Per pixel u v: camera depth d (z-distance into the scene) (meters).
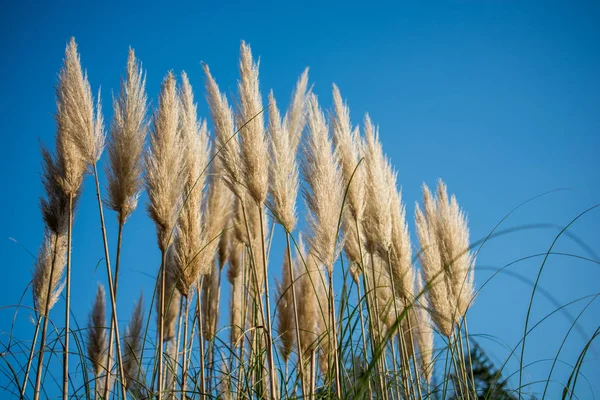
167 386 3.24
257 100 2.99
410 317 3.30
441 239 3.26
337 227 2.93
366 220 3.22
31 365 3.08
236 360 3.35
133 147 2.99
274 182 2.95
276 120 3.01
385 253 3.24
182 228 3.05
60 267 3.31
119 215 3.01
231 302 3.87
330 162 2.97
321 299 3.51
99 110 3.09
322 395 2.91
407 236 3.26
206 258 3.20
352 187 3.14
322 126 3.01
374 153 3.26
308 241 2.95
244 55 3.02
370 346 3.12
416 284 3.54
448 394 3.23
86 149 3.01
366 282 3.14
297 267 3.69
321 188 2.93
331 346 3.06
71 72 3.06
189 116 3.16
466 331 3.20
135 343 3.62
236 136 3.07
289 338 3.49
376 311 3.08
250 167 2.95
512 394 2.97
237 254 3.84
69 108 3.01
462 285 3.20
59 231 3.30
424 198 3.40
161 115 3.01
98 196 2.97
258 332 3.36
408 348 3.36
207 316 3.65
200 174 3.10
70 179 3.16
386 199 3.22
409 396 3.11
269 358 2.84
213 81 3.17
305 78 3.62
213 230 3.45
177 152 3.00
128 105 3.02
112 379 3.16
